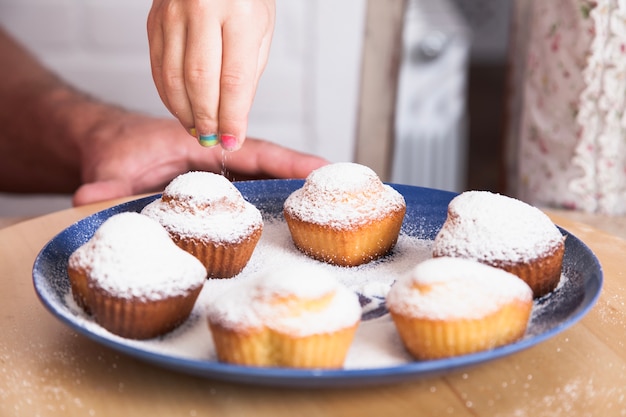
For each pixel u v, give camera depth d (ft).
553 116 3.34
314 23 5.11
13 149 3.84
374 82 4.17
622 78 3.13
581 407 1.76
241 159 2.89
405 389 1.80
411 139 6.29
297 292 1.74
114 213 2.33
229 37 2.21
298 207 2.30
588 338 1.97
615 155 3.24
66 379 1.83
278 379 1.64
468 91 9.12
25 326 2.02
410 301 1.79
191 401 1.77
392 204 2.29
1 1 4.85
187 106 2.27
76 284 1.94
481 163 7.52
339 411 1.74
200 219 2.17
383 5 4.04
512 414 1.74
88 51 5.02
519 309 1.79
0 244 2.41
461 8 9.30
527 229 2.05
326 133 5.40
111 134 3.27
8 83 3.93
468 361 1.66
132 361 1.88
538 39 3.35
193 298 1.93
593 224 2.87
